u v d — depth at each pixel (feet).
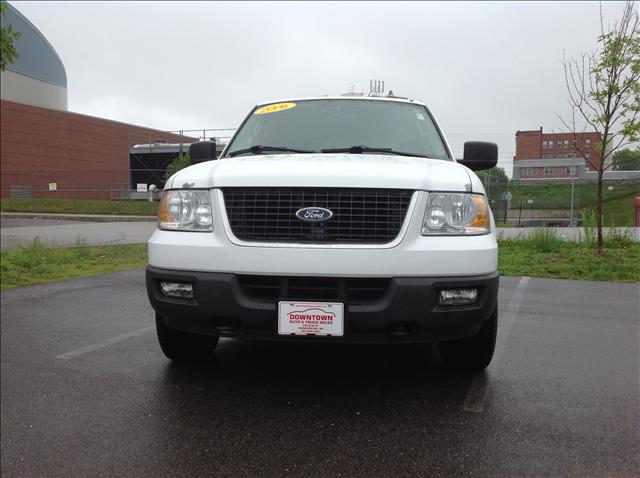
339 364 14.08
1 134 130.72
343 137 14.73
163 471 9.03
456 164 13.01
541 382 12.70
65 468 9.21
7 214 92.02
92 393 12.32
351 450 9.58
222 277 10.61
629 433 10.13
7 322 18.65
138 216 86.33
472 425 10.49
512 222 73.15
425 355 14.78
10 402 11.91
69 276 28.25
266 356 14.71
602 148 31.94
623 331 17.03
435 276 10.42
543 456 9.32
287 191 10.82
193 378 13.14
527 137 312.29
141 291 24.12
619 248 33.01
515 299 21.68
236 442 9.93
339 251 10.32
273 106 16.71
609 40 30.27
